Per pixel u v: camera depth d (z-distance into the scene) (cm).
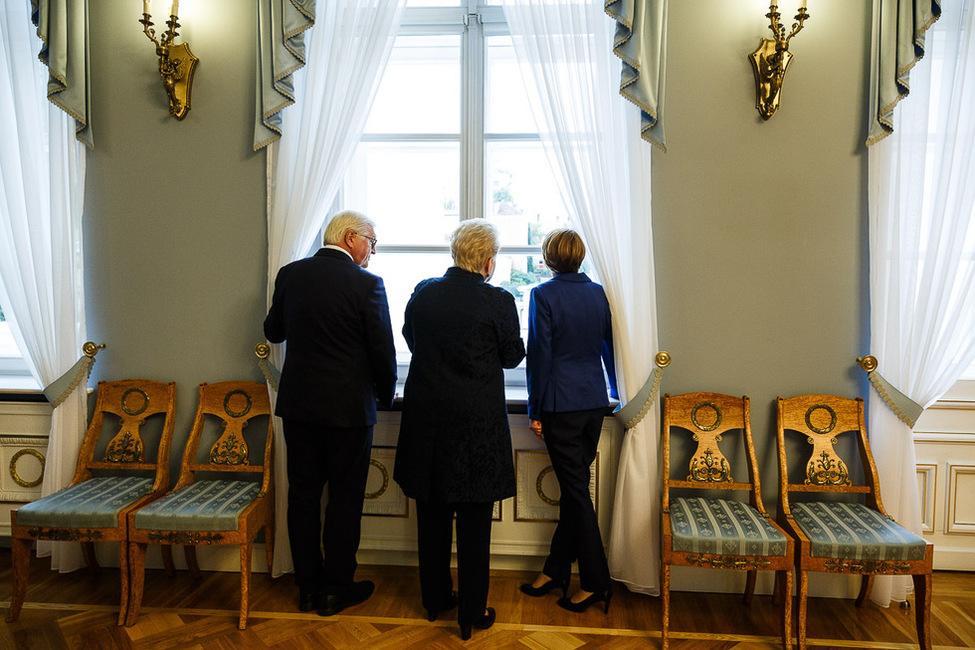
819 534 215
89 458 262
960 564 272
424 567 225
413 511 269
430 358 210
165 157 268
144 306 272
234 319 270
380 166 283
